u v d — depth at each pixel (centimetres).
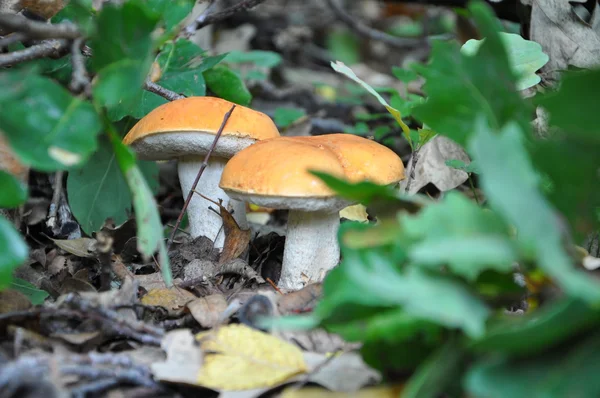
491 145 42
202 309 51
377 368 45
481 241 42
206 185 59
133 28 46
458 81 46
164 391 46
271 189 51
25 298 50
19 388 44
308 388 46
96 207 61
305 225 54
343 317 44
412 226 42
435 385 42
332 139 54
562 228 43
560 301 41
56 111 45
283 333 49
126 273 55
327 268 55
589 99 42
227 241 57
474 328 41
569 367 41
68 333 49
